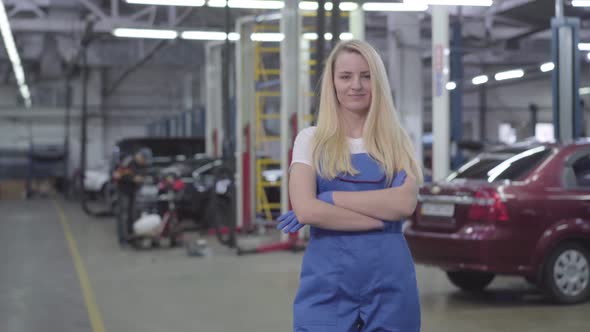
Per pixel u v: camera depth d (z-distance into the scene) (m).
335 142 2.47
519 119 38.25
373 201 2.39
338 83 2.52
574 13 17.41
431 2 10.75
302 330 2.42
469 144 16.06
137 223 12.73
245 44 14.87
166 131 36.00
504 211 6.86
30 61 35.84
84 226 17.70
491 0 10.63
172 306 7.47
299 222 2.44
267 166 16.64
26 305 7.67
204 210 15.25
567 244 7.11
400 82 18.64
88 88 42.31
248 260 10.95
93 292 8.41
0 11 19.06
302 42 14.05
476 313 6.85
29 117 41.81
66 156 34.53
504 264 6.91
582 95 32.84
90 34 22.31
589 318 6.56
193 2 12.55
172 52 32.66
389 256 2.41
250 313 7.06
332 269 2.40
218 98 19.66
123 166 13.21
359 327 2.46
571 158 7.26
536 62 29.03
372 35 23.23
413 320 2.44
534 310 6.96
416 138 18.62
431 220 7.32
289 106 12.25
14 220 19.88
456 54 20.34
